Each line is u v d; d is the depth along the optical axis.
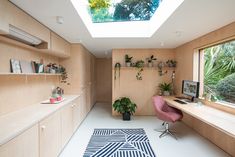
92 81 6.50
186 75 4.32
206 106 3.27
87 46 4.76
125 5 3.46
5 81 2.18
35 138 1.88
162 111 3.79
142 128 4.07
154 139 3.41
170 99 4.13
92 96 6.49
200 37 3.62
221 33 2.94
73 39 3.82
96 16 3.52
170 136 3.57
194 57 3.92
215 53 3.50
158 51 5.20
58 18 2.40
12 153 1.45
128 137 3.51
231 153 2.72
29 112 2.29
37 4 1.97
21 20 2.09
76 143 3.19
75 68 4.30
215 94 3.42
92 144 3.15
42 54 3.35
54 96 3.41
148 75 5.23
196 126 3.85
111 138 3.45
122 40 4.00
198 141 3.30
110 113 5.57
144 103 5.25
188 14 2.36
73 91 4.29
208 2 1.98
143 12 3.54
